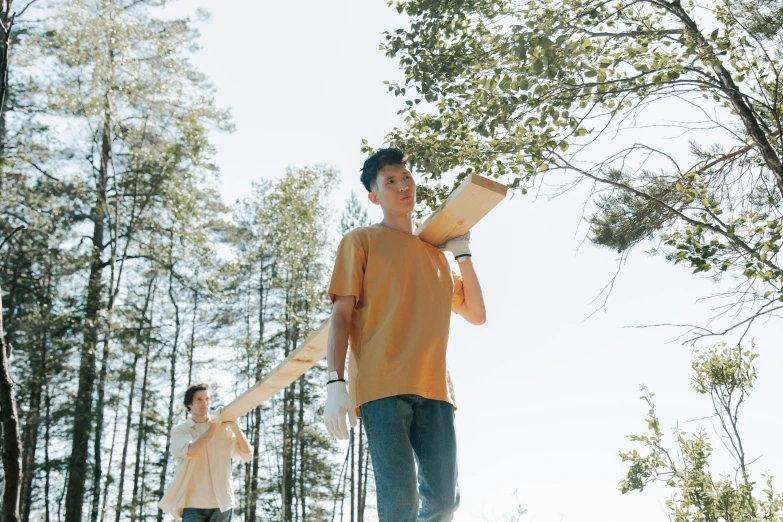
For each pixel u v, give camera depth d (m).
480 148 6.74
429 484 2.22
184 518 6.10
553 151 6.39
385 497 2.09
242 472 26.36
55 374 18.95
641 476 7.76
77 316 19.27
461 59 7.21
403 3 7.60
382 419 2.16
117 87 19.72
